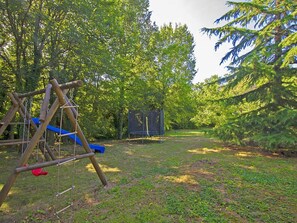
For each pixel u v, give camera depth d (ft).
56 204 10.40
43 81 29.50
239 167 16.58
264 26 24.06
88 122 36.17
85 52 26.37
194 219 8.58
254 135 22.36
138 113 38.91
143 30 49.44
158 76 49.34
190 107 57.21
